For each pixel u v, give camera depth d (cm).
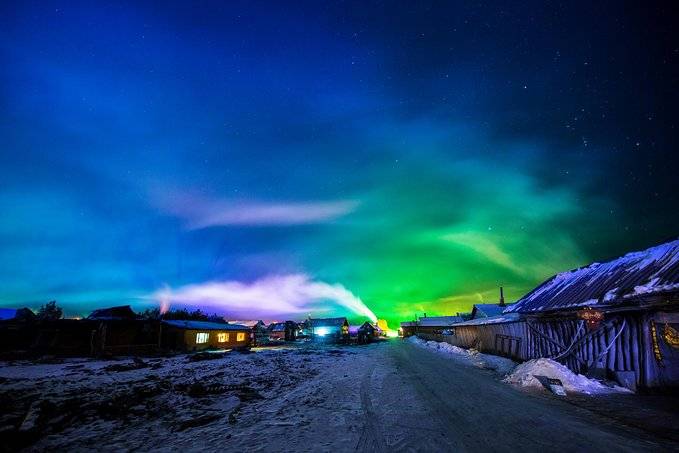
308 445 723
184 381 1559
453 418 890
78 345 2995
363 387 1399
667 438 711
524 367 1416
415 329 7925
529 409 962
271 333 7331
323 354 3319
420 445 702
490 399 1101
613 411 921
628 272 1344
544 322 1680
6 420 838
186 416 952
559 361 1523
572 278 1734
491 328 2552
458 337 3688
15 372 1864
